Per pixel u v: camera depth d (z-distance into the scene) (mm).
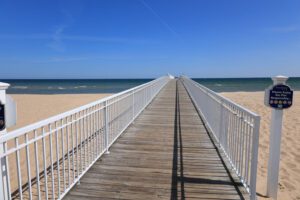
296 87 49094
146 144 5727
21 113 12859
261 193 4191
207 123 7395
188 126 7488
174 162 4660
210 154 5090
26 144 2635
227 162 4645
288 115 11391
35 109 14453
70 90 44875
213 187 3709
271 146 3908
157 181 3900
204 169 4344
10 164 5602
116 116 5980
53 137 7527
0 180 2303
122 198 3416
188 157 4922
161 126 7473
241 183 3812
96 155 4641
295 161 5828
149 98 12367
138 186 3742
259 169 5340
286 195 4281
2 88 2648
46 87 58469
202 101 8633
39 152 6371
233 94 26562
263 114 11836
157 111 10062
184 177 4039
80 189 3654
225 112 4961
